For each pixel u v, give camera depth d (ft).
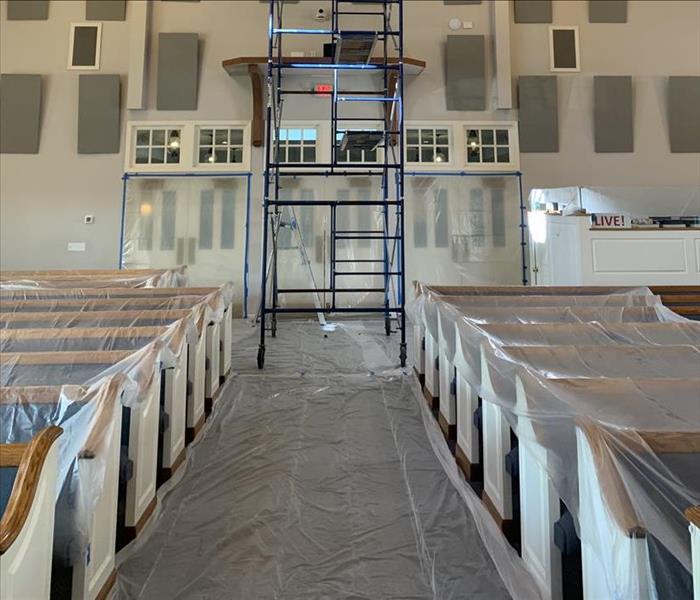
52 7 19.21
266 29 19.21
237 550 5.28
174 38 19.07
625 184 19.33
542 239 16.56
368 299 19.13
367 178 19.31
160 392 6.45
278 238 19.01
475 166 19.42
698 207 18.99
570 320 8.69
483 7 19.60
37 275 13.98
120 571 4.91
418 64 18.49
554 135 19.39
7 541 2.68
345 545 5.39
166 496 6.26
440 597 4.65
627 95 19.49
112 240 18.76
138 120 19.02
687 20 19.70
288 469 6.98
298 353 13.07
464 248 19.25
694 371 5.83
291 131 19.38
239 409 9.16
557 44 19.69
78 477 3.96
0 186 18.78
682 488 3.26
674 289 13.16
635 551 2.97
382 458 7.36
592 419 3.78
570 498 3.77
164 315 8.05
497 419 5.54
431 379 9.29
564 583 4.25
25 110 18.88
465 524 5.74
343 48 11.50
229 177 19.10
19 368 5.47
